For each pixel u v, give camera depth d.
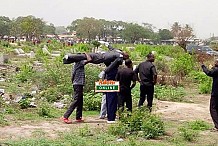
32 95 16.67
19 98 15.73
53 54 48.38
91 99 14.70
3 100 14.79
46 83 18.61
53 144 8.84
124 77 12.15
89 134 10.17
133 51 51.47
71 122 11.98
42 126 11.33
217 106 11.67
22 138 9.57
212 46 61.56
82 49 45.78
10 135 10.01
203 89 21.12
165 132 10.84
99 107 14.52
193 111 15.27
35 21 105.19
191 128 11.73
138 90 17.05
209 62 32.06
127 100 12.34
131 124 10.49
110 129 10.43
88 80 16.27
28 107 14.35
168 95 18.67
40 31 112.25
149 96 12.89
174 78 23.70
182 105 16.66
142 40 126.00
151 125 10.29
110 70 12.12
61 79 17.84
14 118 12.29
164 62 29.53
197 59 35.03
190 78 25.72
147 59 12.96
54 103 15.38
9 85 19.72
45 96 16.33
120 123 10.57
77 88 12.02
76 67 12.10
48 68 20.89
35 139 9.21
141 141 9.77
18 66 31.02
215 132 11.29
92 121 12.39
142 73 12.83
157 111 14.90
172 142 9.86
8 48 55.25
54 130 10.77
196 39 84.19
